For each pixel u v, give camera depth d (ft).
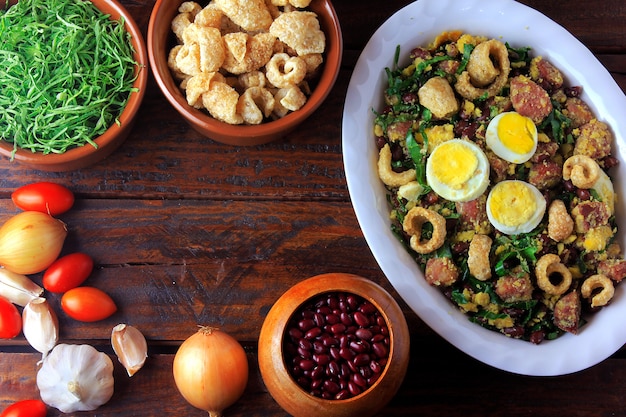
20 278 2.10
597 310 2.05
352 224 2.19
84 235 2.15
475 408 2.14
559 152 2.13
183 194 2.18
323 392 1.93
